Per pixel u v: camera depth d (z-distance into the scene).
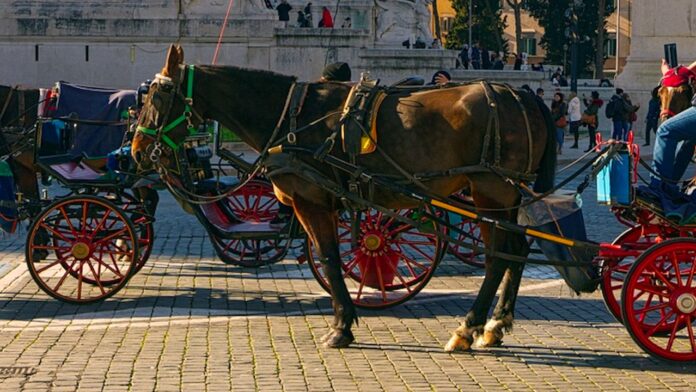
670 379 9.81
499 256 10.66
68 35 38.53
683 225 10.56
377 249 12.85
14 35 38.59
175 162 11.80
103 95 14.40
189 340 11.17
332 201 11.05
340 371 9.99
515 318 12.31
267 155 11.02
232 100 11.29
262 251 14.76
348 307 10.95
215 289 13.98
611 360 10.46
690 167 31.03
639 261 10.27
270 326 11.83
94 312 12.65
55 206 13.09
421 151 10.62
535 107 10.77
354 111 10.78
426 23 55.41
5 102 14.45
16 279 14.48
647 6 44.84
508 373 9.97
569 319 12.27
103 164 14.23
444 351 10.77
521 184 10.60
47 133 14.12
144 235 14.95
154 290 13.90
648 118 39.19
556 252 10.76
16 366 10.13
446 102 10.66
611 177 10.55
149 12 38.59
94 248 13.12
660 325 10.52
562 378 9.82
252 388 9.44
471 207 10.70
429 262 14.62
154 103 11.42
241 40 39.00
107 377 9.77
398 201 10.93
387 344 11.05
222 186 14.98
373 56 40.66
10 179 14.19
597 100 39.69
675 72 11.70
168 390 9.38
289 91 11.20
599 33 79.38
